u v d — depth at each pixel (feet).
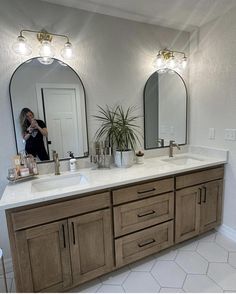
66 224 4.74
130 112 7.24
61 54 5.94
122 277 5.57
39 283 4.61
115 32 6.62
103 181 5.23
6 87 5.46
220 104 7.11
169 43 7.59
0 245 5.89
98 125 6.75
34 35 5.56
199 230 6.90
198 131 8.12
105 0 5.67
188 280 5.37
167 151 8.14
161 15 6.64
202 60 7.59
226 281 5.30
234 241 7.00
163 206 6.06
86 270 5.11
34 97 5.80
